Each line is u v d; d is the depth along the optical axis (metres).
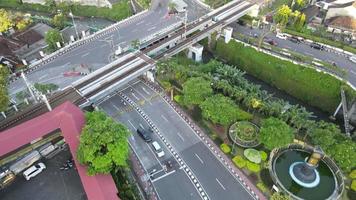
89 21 157.75
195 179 79.00
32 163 76.88
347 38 133.12
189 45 123.25
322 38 132.12
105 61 116.12
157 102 102.81
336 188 77.69
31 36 130.38
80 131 73.75
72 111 80.19
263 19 145.25
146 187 76.81
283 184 78.94
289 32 135.62
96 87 97.81
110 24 155.00
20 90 103.81
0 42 123.56
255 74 126.38
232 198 74.75
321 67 116.12
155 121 95.56
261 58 124.50
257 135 89.50
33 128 75.06
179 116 97.38
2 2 170.25
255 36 136.75
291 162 84.44
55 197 70.31
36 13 163.88
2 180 72.50
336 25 137.12
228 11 142.75
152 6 153.38
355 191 76.19
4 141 71.88
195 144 88.25
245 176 79.50
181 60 126.44
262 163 82.25
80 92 96.06
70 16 158.62
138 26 137.50
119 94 106.31
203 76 105.38
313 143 86.00
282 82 119.19
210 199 74.44
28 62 118.31
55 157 78.88
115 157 66.88
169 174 80.12
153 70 111.44
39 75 110.44
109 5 160.75
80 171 67.69
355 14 136.75
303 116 91.81
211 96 92.56
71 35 132.75
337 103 107.75
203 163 82.88
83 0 162.00
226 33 131.38
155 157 84.50
